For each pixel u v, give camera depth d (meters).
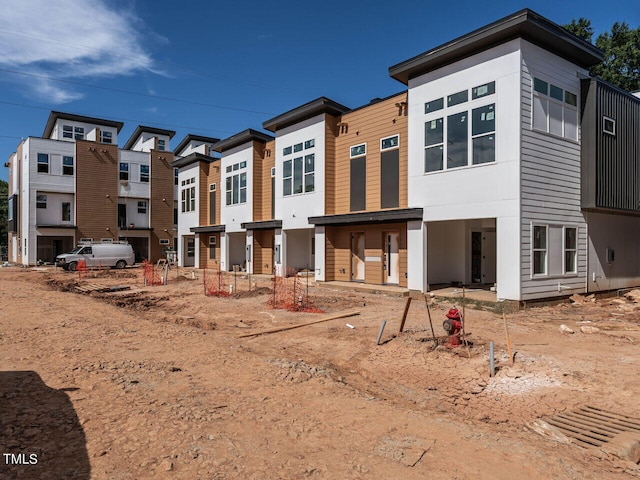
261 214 25.22
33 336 9.03
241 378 6.48
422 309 12.99
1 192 59.03
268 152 24.78
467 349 7.68
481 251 17.38
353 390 6.29
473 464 3.96
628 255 16.89
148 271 27.41
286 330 10.69
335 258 19.50
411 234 15.19
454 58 13.88
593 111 14.14
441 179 14.21
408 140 15.32
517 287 12.23
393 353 8.16
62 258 30.64
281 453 4.07
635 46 27.98
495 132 12.75
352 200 18.58
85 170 37.62
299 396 5.80
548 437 4.80
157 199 41.72
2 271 30.19
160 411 5.00
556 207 13.41
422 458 4.07
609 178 14.70
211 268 30.62
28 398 5.27
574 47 13.45
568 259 13.98
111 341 8.76
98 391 5.63
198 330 10.45
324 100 18.62
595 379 6.29
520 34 12.30
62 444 4.07
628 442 4.43
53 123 41.72
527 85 12.49
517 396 5.94
